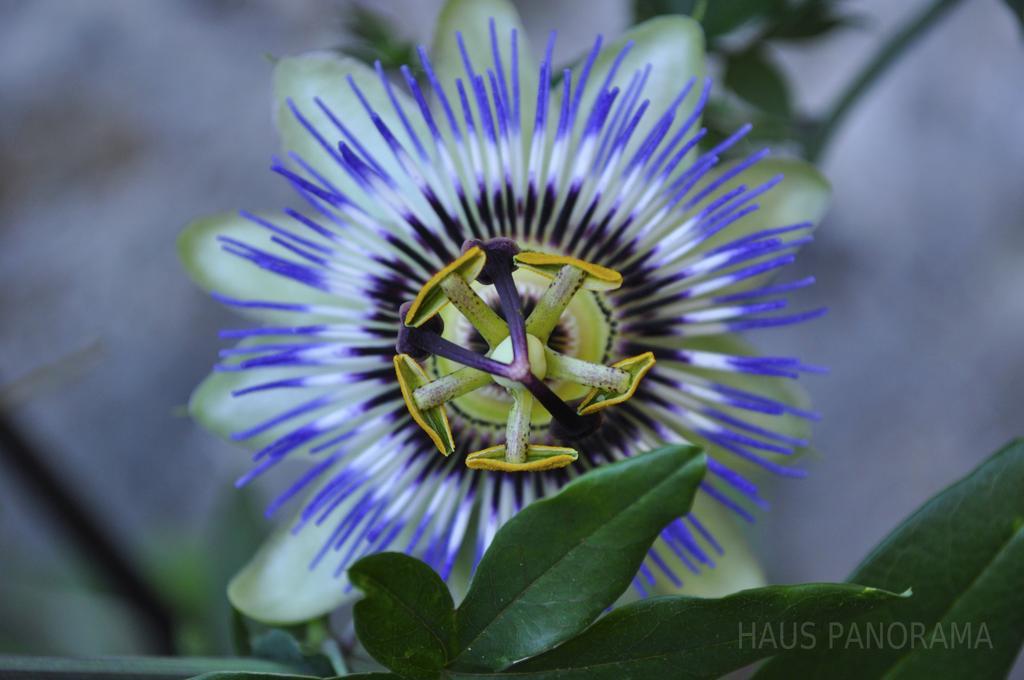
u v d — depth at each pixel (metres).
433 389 0.34
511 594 0.31
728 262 0.34
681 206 0.35
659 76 0.35
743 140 0.38
